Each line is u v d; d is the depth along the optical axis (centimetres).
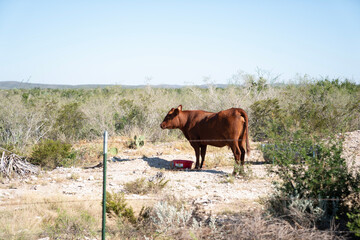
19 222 610
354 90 2200
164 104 2000
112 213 662
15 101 1755
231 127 1035
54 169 1161
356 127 1543
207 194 820
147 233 599
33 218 638
